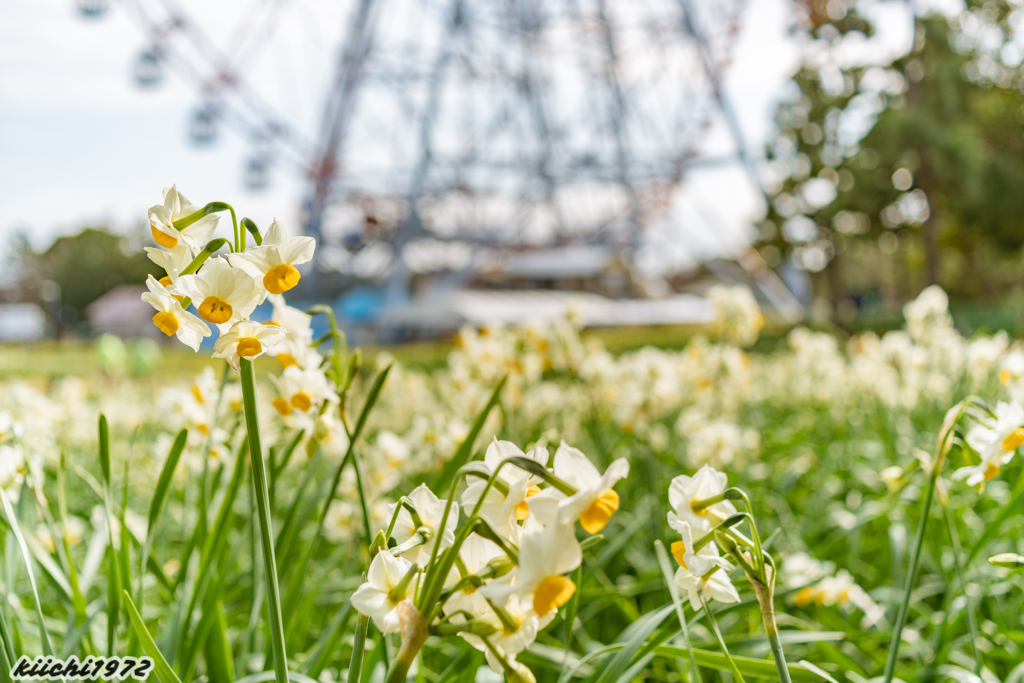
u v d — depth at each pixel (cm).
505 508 40
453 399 134
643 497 126
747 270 1552
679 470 136
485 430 121
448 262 1817
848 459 163
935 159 1029
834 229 1272
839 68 1173
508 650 38
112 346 464
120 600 58
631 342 749
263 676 58
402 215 1647
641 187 1781
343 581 93
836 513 122
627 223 1866
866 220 1241
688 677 70
